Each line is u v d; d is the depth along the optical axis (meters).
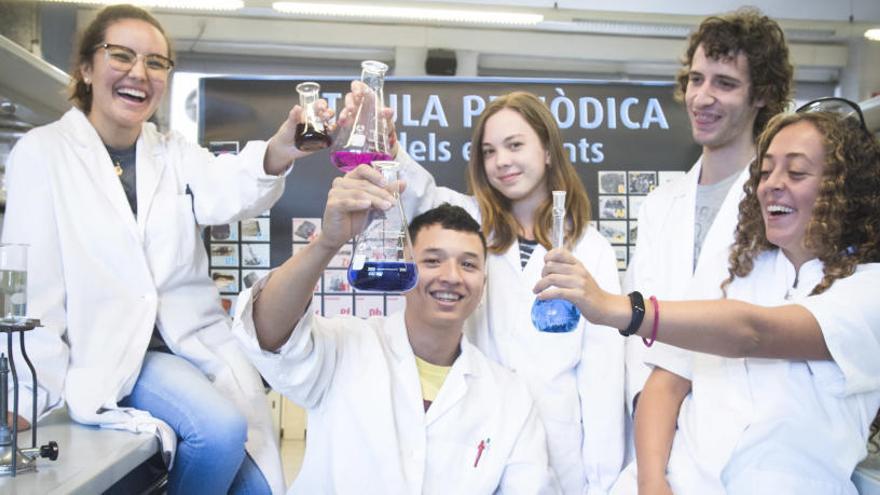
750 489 1.41
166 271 1.96
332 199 1.38
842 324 1.34
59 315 1.79
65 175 1.87
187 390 1.80
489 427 1.77
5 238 1.82
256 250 2.97
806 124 1.48
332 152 1.59
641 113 3.15
